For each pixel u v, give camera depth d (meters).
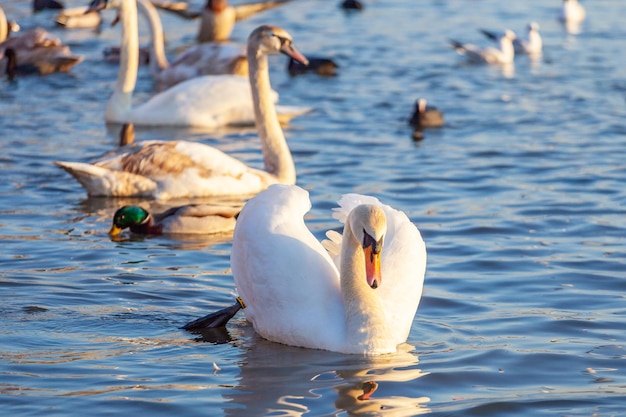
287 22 42.59
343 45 37.28
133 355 10.77
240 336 11.51
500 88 29.91
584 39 40.16
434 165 20.42
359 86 30.09
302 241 11.40
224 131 24.05
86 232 15.73
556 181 18.97
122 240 15.36
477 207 17.23
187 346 11.11
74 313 12.00
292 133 23.67
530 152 21.44
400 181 19.09
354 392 9.80
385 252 11.59
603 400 9.66
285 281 11.17
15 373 10.14
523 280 13.44
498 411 9.41
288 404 9.52
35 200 17.59
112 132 23.42
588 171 19.70
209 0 38.12
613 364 10.58
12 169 19.67
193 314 12.16
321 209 17.11
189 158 18.06
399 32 40.66
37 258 14.20
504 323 11.87
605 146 21.94
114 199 17.83
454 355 10.84
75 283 13.10
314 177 19.50
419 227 16.05
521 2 50.50
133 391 9.76
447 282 13.41
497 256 14.48
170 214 15.92
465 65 34.16
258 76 18.94
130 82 24.58
